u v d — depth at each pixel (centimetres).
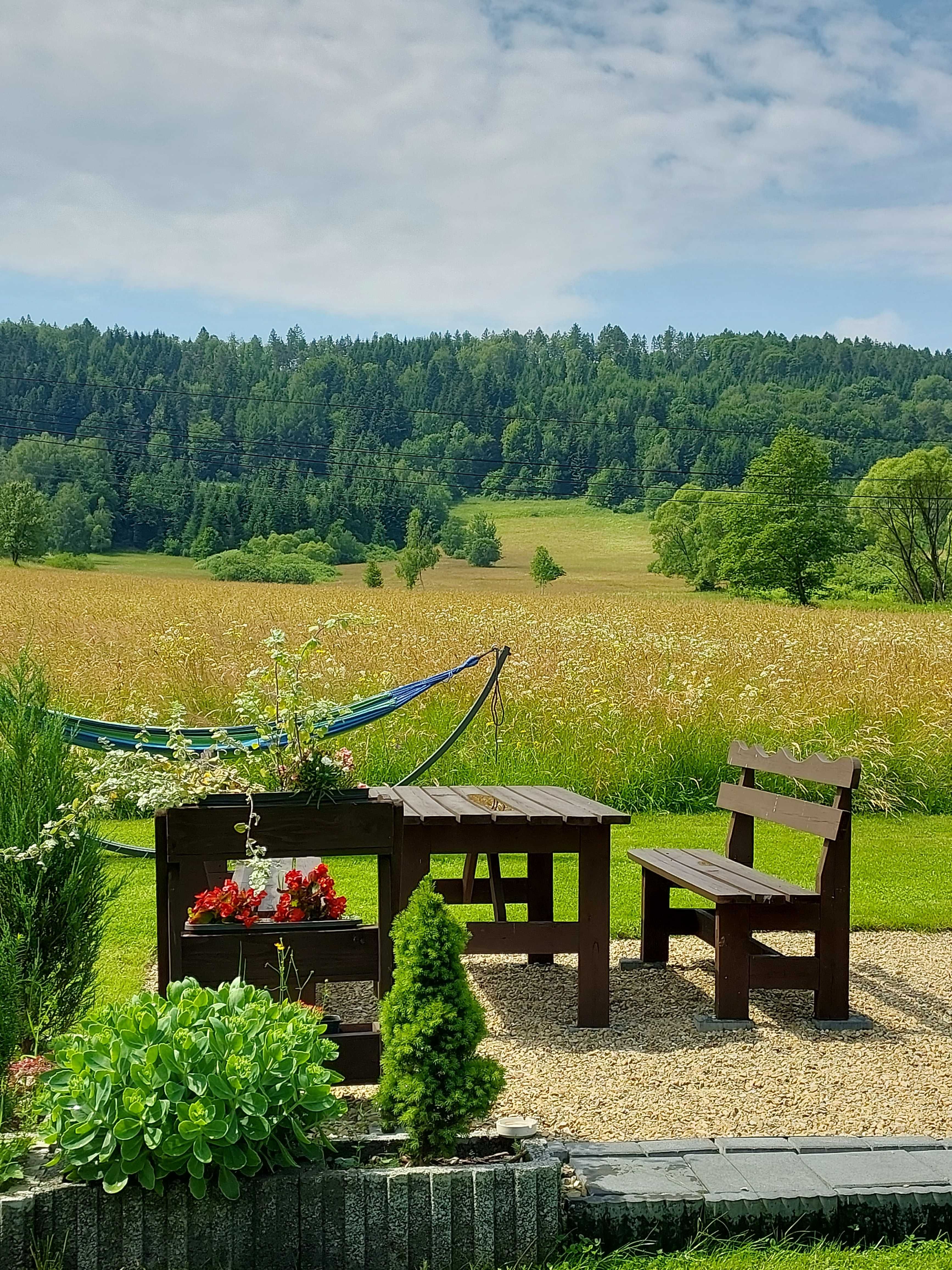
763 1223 312
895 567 7412
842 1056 462
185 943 403
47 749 421
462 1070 322
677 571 9738
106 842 682
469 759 1019
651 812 997
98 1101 294
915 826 971
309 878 430
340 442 15088
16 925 405
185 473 13262
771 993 556
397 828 420
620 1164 334
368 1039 390
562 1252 302
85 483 12094
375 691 1158
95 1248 288
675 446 14562
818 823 516
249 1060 301
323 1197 296
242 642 1574
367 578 8081
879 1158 342
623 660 1402
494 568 11000
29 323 18238
